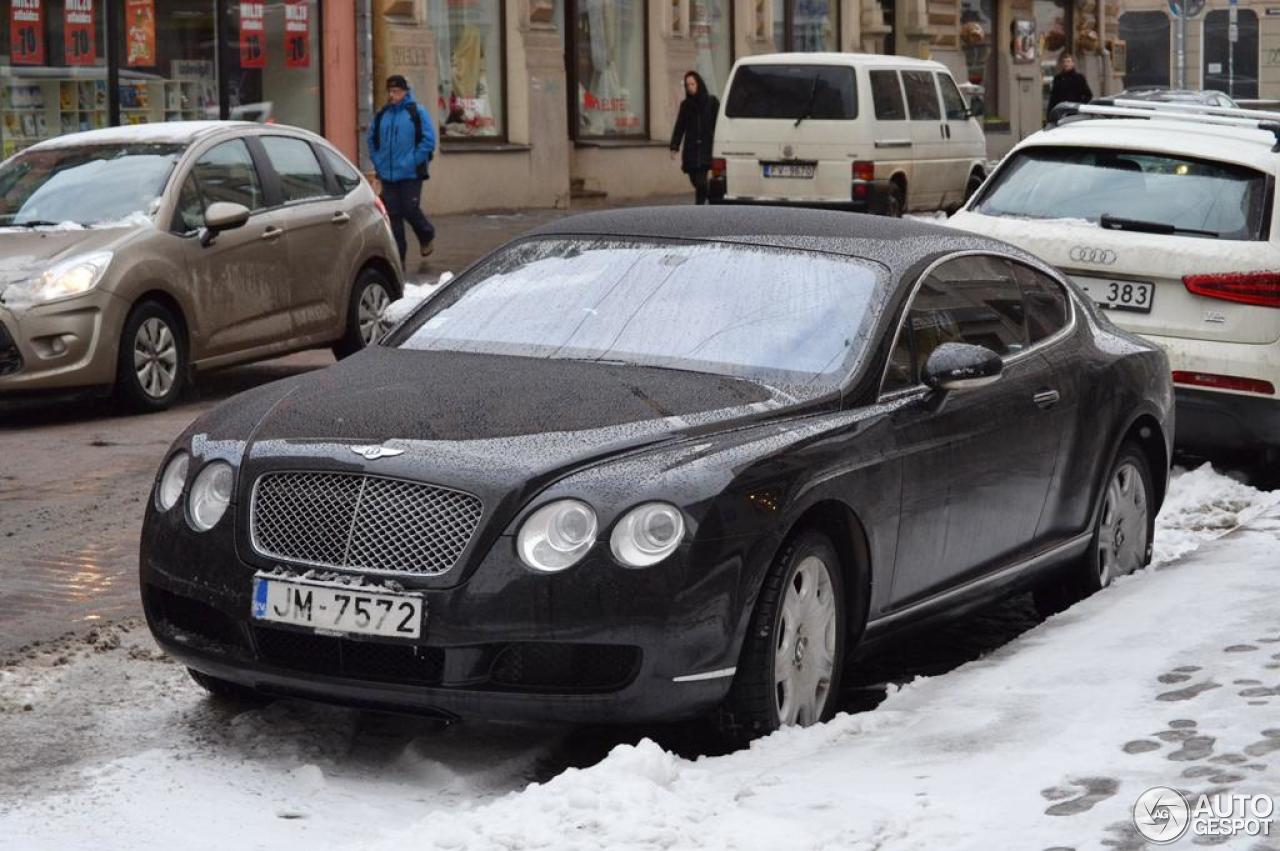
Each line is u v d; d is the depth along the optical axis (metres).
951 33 65.19
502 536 8.67
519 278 11.09
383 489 8.88
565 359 10.22
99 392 19.86
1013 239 16.97
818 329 10.30
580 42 47.78
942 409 10.38
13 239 20.12
